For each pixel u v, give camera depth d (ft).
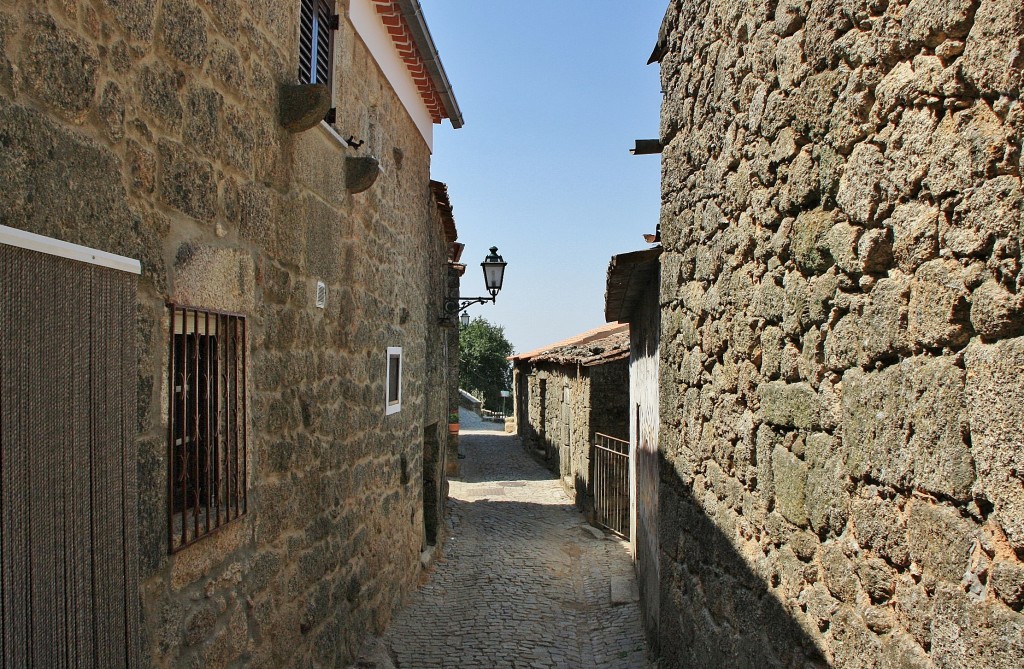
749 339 10.88
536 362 63.36
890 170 6.97
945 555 6.17
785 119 9.34
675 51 15.29
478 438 83.97
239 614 11.12
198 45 9.99
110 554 7.81
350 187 16.83
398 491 22.49
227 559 10.77
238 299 11.21
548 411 59.88
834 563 8.27
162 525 9.03
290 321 13.42
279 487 12.84
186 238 9.67
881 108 7.10
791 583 9.39
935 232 6.32
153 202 8.89
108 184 7.97
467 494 46.85
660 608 16.93
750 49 10.60
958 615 5.98
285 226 13.15
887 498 7.13
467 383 155.02
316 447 14.80
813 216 8.62
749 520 10.99
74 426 7.20
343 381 16.67
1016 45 5.29
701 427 13.51
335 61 16.10
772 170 9.85
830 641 8.34
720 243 12.21
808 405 8.89
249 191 11.66
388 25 20.40
